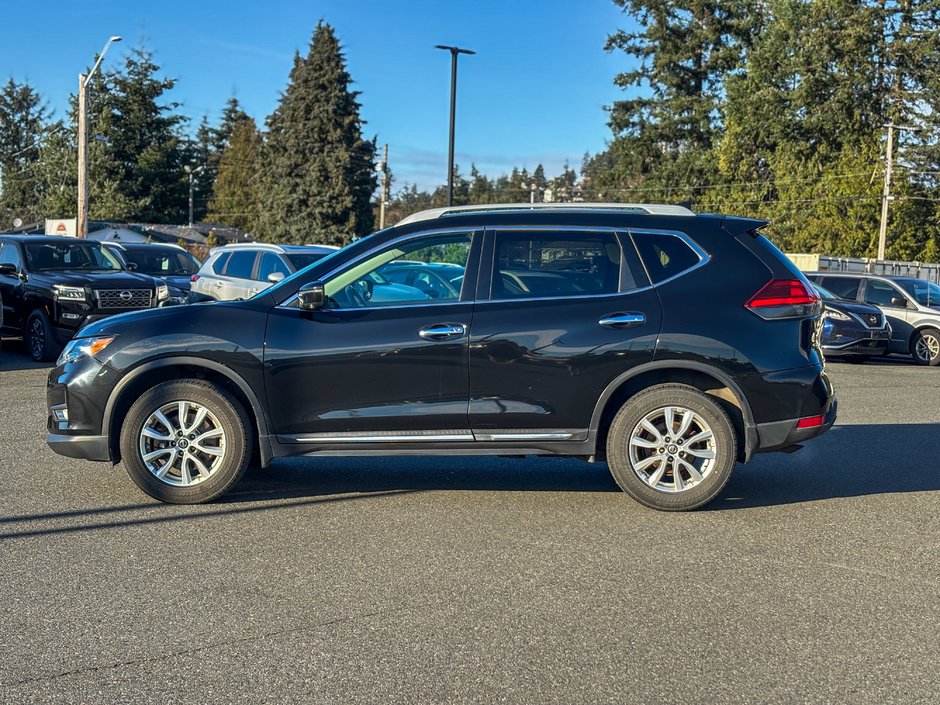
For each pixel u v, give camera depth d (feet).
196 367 20.06
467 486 21.84
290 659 12.40
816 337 19.75
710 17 174.91
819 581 15.57
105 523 18.54
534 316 19.35
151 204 224.94
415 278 19.98
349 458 24.88
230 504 20.04
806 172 154.10
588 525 18.66
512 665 12.26
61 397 19.92
